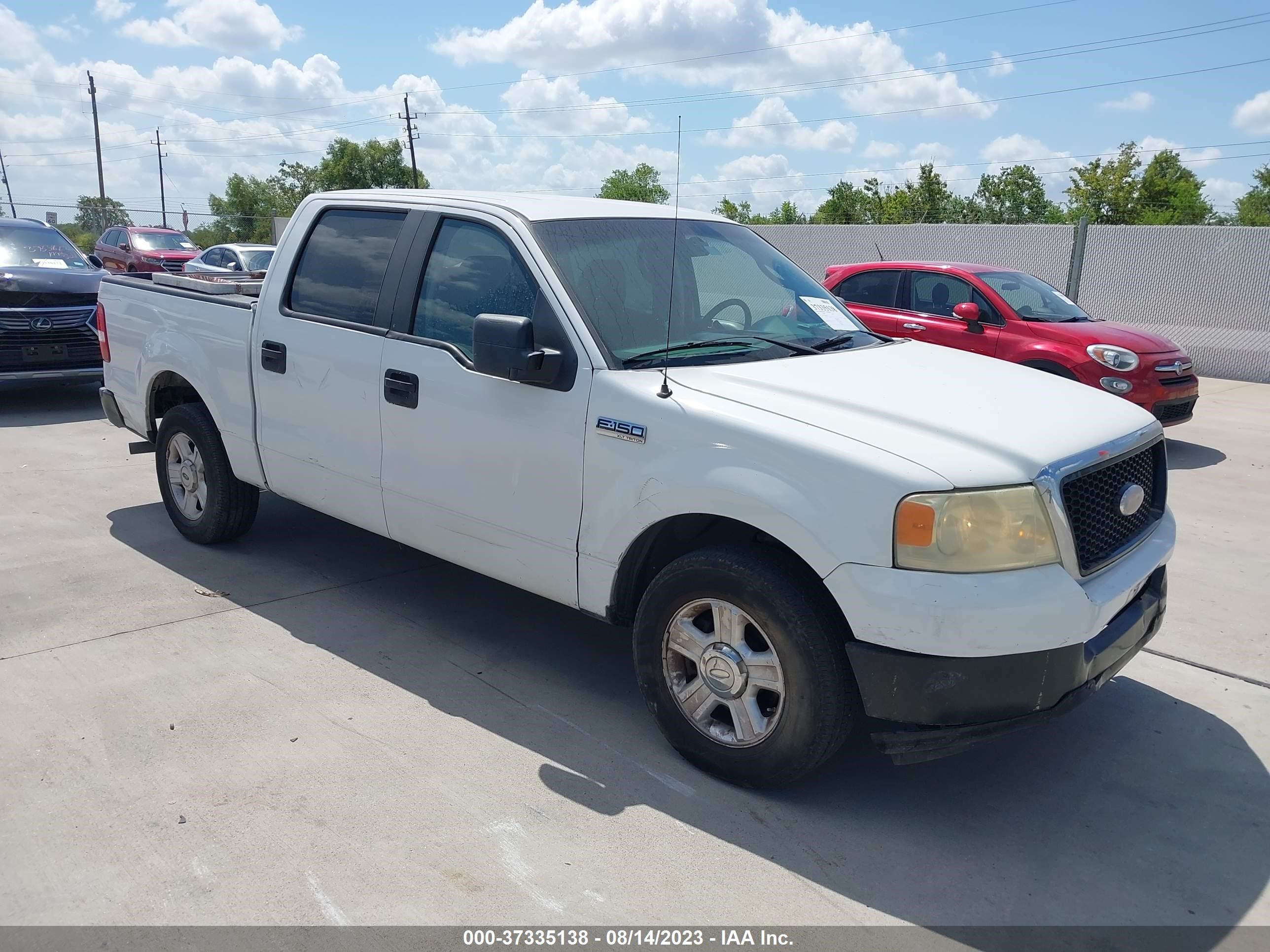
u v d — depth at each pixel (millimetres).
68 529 5906
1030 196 50875
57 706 3754
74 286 9750
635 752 3576
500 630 4625
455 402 3885
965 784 3457
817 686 3045
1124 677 4355
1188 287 15188
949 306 9727
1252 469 8477
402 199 4383
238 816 3100
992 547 2852
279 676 4066
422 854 2947
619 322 3658
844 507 2926
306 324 4539
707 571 3225
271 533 5895
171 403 5824
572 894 2795
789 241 20062
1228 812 3340
